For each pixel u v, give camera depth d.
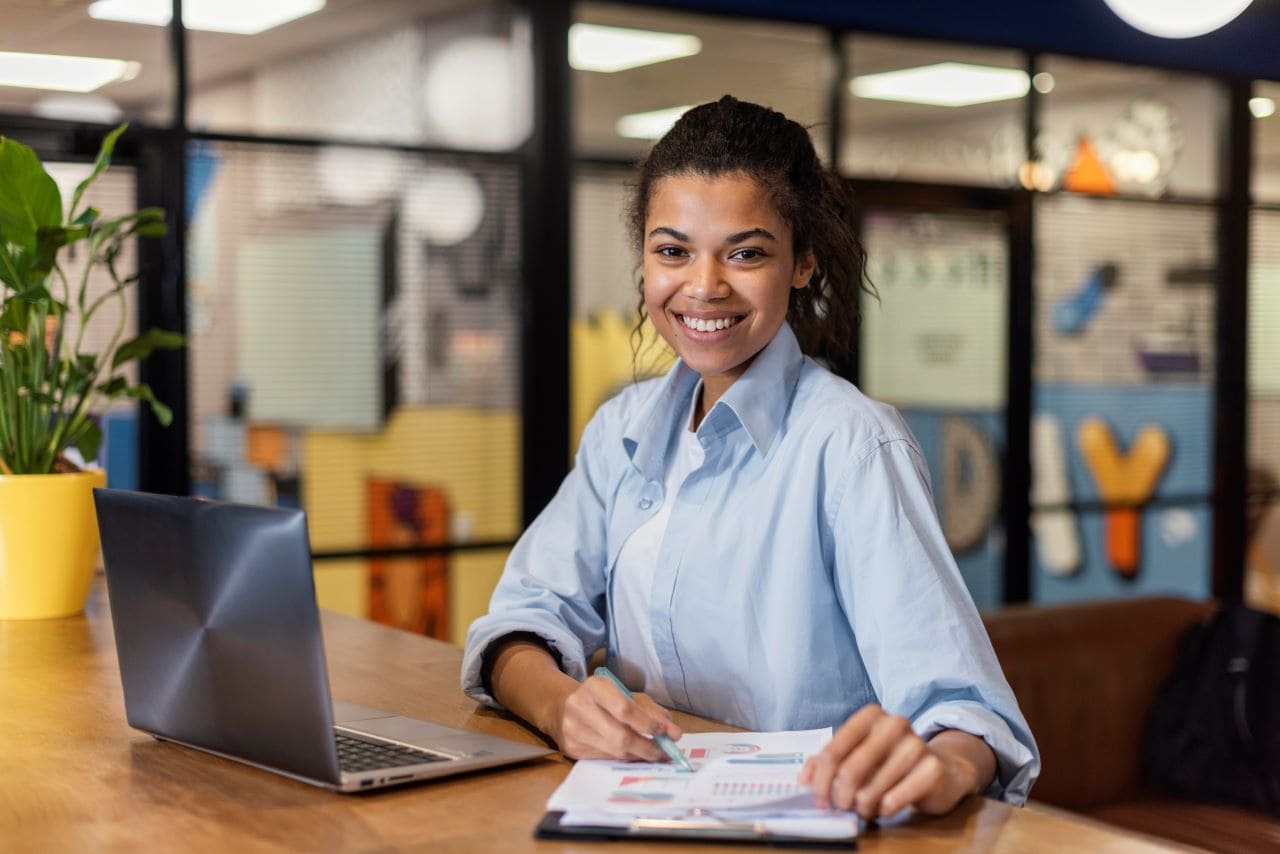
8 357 2.37
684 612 1.62
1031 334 5.61
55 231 2.29
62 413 2.45
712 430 1.59
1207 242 6.06
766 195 1.54
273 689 1.31
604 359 4.89
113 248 2.57
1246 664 3.22
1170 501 6.05
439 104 4.59
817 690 1.54
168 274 4.23
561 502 1.83
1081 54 5.60
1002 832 1.19
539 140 4.69
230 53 4.27
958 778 1.24
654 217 1.59
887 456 1.50
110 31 4.11
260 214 4.36
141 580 1.43
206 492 4.34
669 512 1.68
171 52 4.18
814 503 1.52
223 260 4.31
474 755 1.40
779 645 1.55
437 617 4.72
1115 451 5.90
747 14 4.91
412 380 4.63
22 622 2.30
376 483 4.59
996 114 5.49
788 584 1.54
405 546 4.65
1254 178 6.14
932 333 5.43
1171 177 5.93
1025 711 3.06
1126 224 5.84
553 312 4.78
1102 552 5.89
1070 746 3.12
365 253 4.53
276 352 4.41
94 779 1.39
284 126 4.36
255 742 1.36
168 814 1.27
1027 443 5.64
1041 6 5.48
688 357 1.58
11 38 4.00
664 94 4.88
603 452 1.81
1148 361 5.95
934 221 5.40
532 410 4.77
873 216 5.26
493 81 4.68
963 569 5.57
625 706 1.36
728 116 1.58
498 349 4.76
